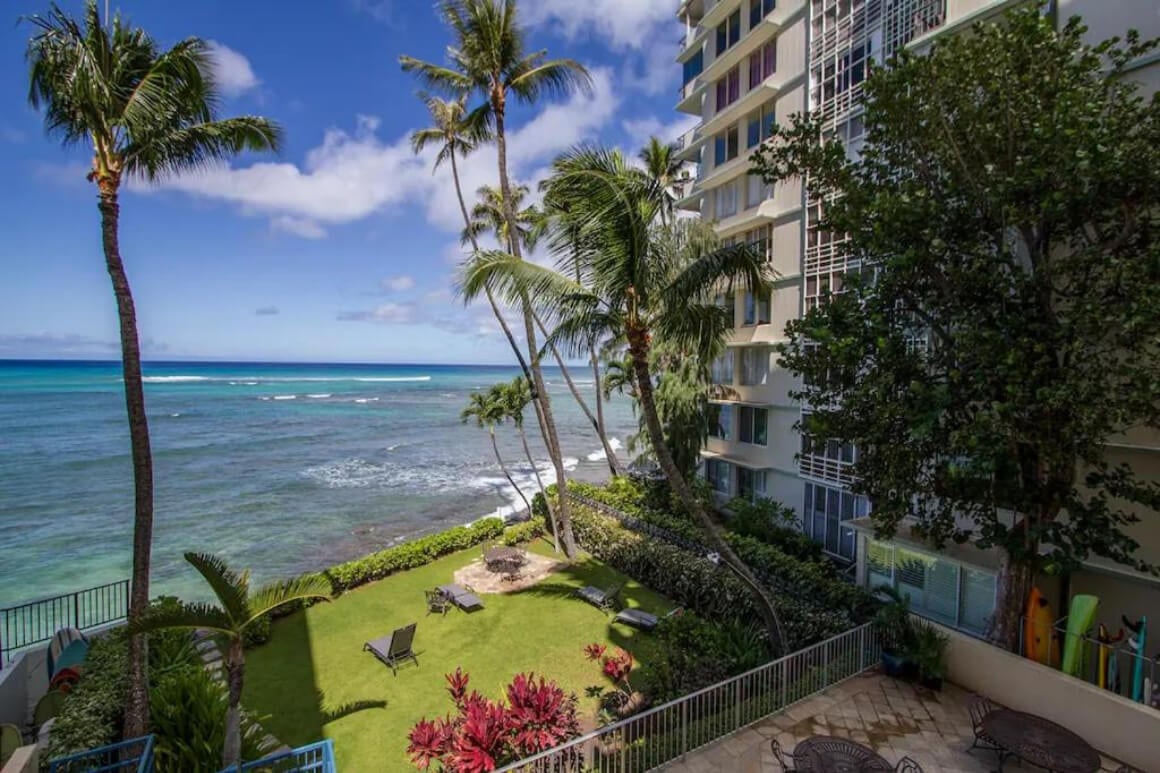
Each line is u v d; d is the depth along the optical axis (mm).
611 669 10852
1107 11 9750
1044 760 6750
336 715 10344
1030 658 8953
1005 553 9438
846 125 17094
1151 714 7301
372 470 37062
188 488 31031
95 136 7949
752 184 21531
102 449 40625
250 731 8805
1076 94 7000
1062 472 7719
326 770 7703
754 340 20812
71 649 10328
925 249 8141
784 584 13383
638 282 10414
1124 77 9367
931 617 11500
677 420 21156
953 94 8141
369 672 11836
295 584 7629
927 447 8148
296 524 25250
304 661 12281
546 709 7867
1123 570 9336
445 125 21188
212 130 8805
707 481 22922
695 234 15719
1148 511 9141
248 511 27047
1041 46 7637
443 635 13438
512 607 14984
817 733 8172
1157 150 6605
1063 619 9383
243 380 120312
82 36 7645
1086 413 6496
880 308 8898
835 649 9562
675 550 16328
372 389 106312
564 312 10906
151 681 9352
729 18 22953
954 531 9234
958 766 7465
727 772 7336
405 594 15969
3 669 9297
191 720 8336
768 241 20594
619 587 14906
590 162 10406
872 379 8398
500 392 22016
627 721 7105
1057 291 7621
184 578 19391
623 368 24641
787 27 19625
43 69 7633
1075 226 7570
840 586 12258
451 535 19375
